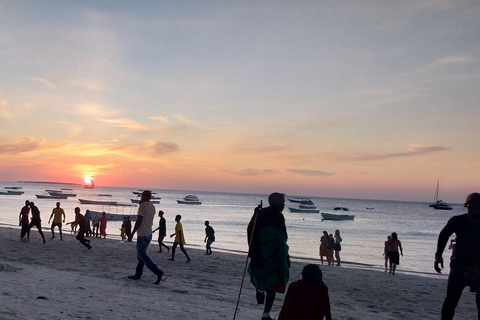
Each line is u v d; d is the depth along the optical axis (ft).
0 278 30.25
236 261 68.49
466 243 18.08
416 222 393.91
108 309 23.80
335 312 32.37
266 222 20.43
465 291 53.42
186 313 25.13
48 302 23.72
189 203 595.06
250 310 28.76
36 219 73.10
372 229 275.59
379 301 41.55
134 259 59.82
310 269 15.55
